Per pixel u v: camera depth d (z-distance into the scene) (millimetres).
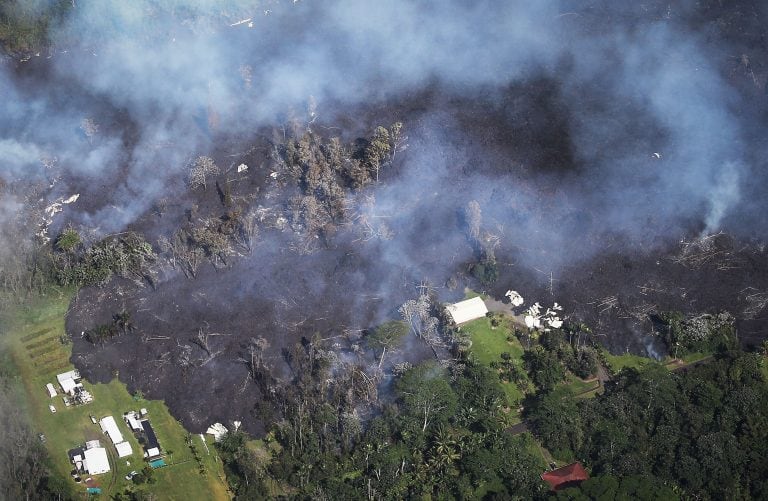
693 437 162875
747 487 156875
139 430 169125
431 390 166375
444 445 161500
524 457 160625
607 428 163875
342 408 167625
